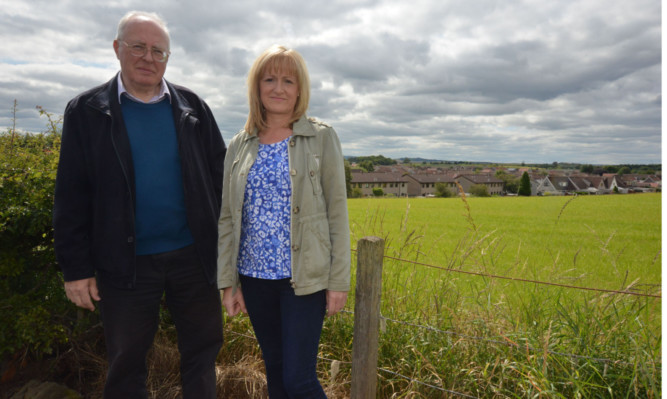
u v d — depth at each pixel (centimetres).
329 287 166
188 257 199
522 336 243
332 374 241
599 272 746
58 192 179
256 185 168
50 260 254
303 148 166
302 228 162
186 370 214
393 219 1806
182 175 192
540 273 428
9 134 296
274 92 165
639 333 230
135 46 177
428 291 302
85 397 245
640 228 1702
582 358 217
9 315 233
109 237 181
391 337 257
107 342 193
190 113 200
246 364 264
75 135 179
